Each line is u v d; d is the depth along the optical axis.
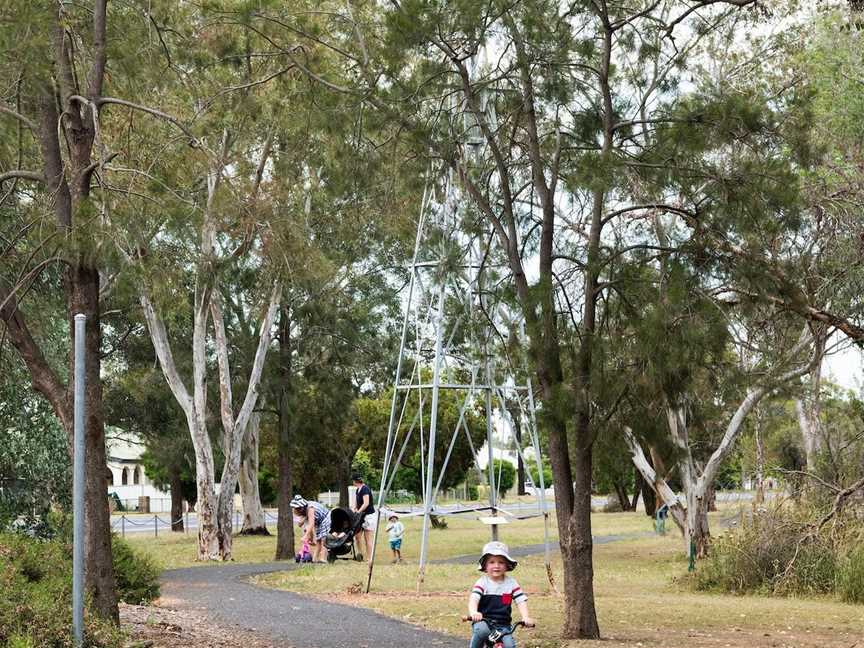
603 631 14.94
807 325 20.78
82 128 12.79
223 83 16.91
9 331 12.73
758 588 21.84
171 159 14.62
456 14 14.11
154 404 46.41
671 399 13.21
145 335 42.62
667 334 12.88
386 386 41.25
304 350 37.66
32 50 12.26
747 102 14.09
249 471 49.38
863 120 21.06
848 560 20.66
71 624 10.89
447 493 77.69
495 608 9.75
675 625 15.80
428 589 20.80
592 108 14.98
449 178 17.33
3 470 22.28
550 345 13.93
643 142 14.84
